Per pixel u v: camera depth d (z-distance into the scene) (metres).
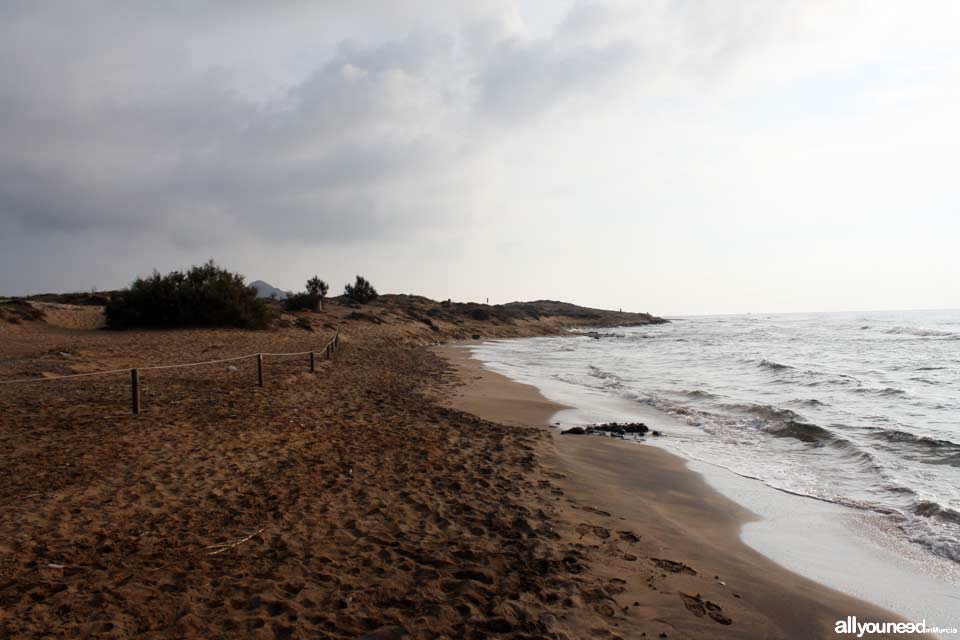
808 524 6.85
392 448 9.35
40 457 7.71
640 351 40.16
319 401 13.21
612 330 93.25
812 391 17.75
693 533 6.46
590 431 11.86
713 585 5.07
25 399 11.49
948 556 5.92
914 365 26.66
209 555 5.08
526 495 7.31
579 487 7.91
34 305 31.00
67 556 4.91
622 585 4.91
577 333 85.19
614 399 16.75
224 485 7.02
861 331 63.41
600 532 6.21
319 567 4.93
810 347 40.59
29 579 4.45
